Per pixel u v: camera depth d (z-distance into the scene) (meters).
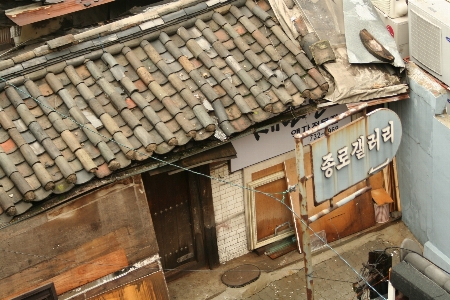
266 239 11.67
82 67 9.66
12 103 9.11
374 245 11.84
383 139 8.74
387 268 9.48
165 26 10.16
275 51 10.16
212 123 9.20
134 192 9.13
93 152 8.86
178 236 11.12
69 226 8.81
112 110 9.30
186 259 11.34
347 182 8.64
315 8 10.79
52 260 8.83
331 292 10.96
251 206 11.20
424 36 11.10
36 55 9.47
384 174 12.14
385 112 8.58
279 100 9.75
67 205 8.72
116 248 9.23
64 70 9.53
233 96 9.58
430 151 10.78
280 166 11.22
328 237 11.84
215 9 10.48
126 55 9.83
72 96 9.34
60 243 8.82
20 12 10.11
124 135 9.05
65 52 9.58
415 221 11.84
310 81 10.02
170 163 9.16
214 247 11.24
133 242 9.31
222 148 9.82
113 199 9.01
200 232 11.15
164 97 9.41
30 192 8.28
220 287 11.05
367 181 8.95
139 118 9.29
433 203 11.06
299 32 10.50
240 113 9.55
